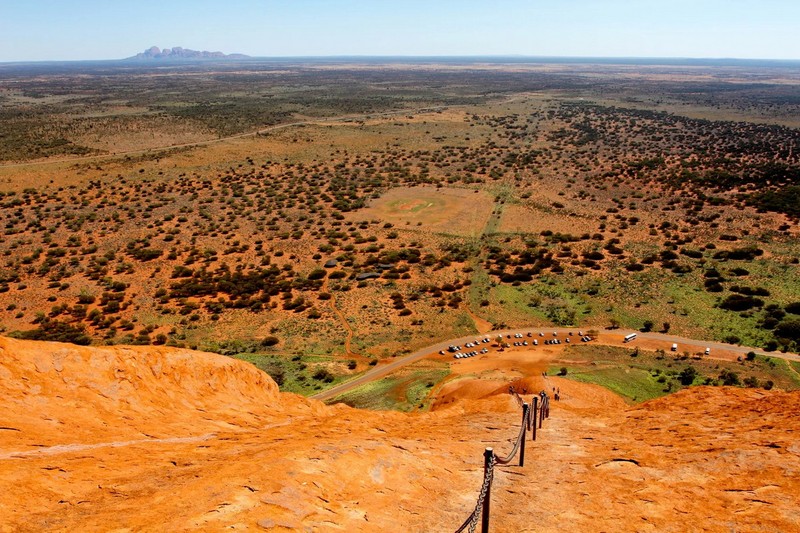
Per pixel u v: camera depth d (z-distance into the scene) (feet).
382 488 34.76
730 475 36.17
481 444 48.62
